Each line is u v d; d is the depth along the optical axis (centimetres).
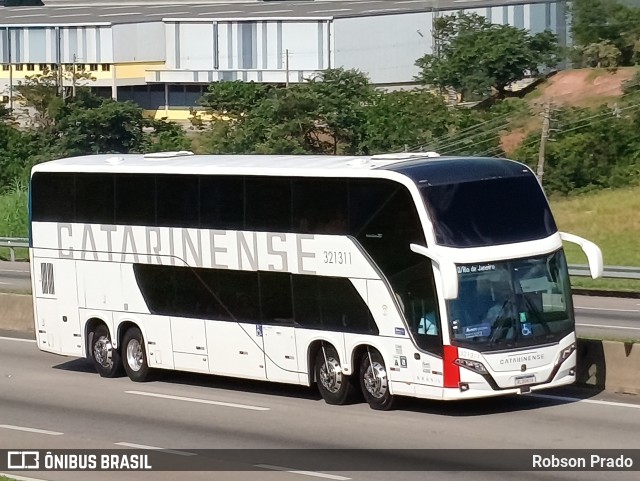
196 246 1936
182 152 2166
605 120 5644
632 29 6638
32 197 2209
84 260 2125
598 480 1262
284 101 5938
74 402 1867
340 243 1739
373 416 1681
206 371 1947
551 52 6788
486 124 5831
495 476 1293
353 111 5888
